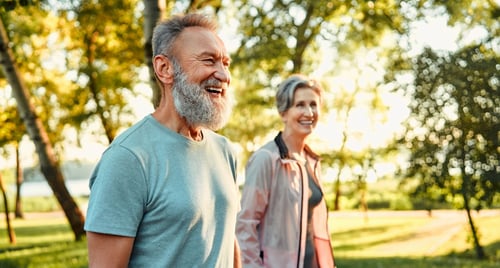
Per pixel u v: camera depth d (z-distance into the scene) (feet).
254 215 10.96
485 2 30.04
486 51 29.60
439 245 45.50
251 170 11.09
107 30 48.57
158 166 6.41
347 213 91.86
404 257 36.99
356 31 42.24
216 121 6.85
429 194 32.27
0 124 55.67
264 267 10.94
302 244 11.10
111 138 55.21
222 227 6.86
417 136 30.83
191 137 7.05
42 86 55.01
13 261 33.32
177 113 6.87
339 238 56.13
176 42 6.88
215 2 38.70
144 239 6.37
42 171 42.11
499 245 41.09
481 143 29.66
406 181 32.55
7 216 60.70
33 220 99.19
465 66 29.07
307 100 11.76
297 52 44.06
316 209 11.87
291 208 11.12
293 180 11.25
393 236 55.72
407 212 88.74
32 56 51.49
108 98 53.88
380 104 48.93
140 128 6.64
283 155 11.23
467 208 33.78
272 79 46.91
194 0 30.96
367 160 37.55
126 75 52.49
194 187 6.54
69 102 55.01
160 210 6.32
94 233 6.11
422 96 30.19
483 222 56.18
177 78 6.82
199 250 6.51
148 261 6.33
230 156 7.49
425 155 30.58
